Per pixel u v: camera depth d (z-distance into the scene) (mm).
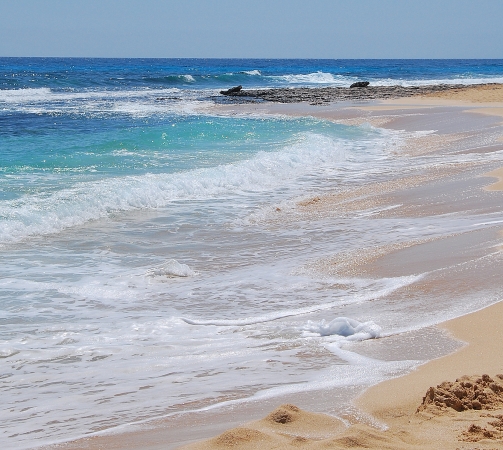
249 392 5590
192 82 66312
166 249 10961
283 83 68312
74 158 18156
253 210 13750
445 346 6402
